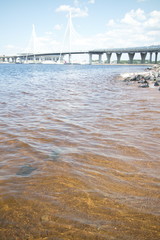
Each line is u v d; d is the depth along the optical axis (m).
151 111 7.00
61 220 1.98
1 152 3.60
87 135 4.56
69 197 2.35
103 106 7.86
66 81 19.55
